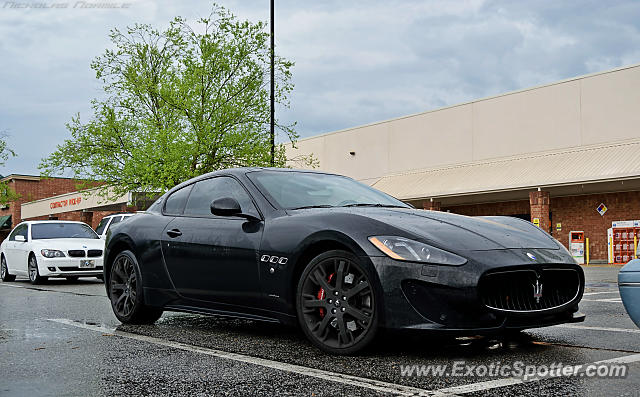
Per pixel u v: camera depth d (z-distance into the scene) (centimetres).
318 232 384
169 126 2003
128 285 534
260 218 430
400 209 436
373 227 373
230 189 475
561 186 2141
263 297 413
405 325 347
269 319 414
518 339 424
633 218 2180
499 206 2605
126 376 322
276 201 438
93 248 1245
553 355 366
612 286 948
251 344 416
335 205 446
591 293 806
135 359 368
